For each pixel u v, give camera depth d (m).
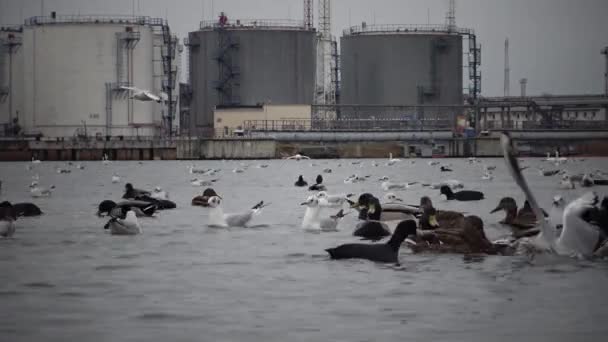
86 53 152.75
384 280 19.20
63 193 54.25
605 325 15.30
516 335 14.76
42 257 22.94
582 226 20.62
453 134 156.88
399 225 21.59
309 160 142.00
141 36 153.50
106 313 16.39
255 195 50.28
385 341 14.41
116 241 26.14
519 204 39.81
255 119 156.38
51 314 16.31
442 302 17.05
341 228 28.69
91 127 153.12
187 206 39.31
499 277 19.33
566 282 18.66
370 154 155.25
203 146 148.50
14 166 122.25
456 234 22.59
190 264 21.72
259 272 20.47
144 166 116.62
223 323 15.62
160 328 15.30
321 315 16.16
